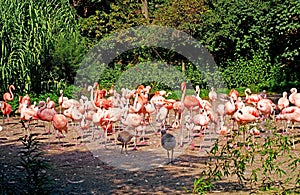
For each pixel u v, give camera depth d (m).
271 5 20.95
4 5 17.23
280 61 22.22
